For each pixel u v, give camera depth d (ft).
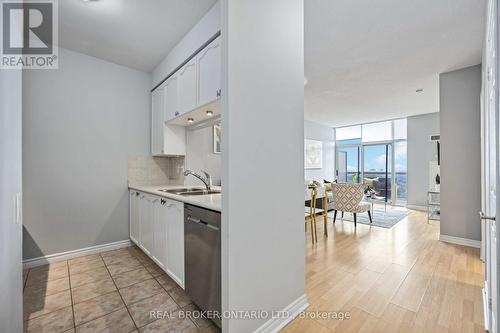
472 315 5.27
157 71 9.84
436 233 11.97
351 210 13.28
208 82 6.55
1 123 2.18
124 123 9.88
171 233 6.41
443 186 10.64
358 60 9.56
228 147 4.11
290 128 5.40
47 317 5.25
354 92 13.42
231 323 4.12
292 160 5.45
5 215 2.31
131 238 9.75
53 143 8.26
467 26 7.23
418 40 8.06
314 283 6.77
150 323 5.08
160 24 7.06
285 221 5.23
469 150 10.02
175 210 6.21
